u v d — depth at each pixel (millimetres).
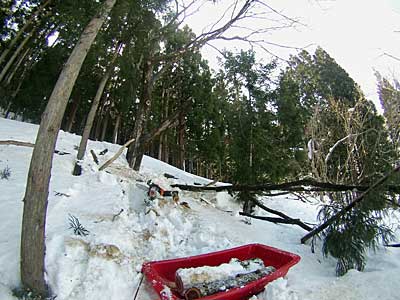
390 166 5043
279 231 5762
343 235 3982
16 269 2557
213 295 2652
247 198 7402
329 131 9438
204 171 21750
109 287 2709
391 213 4680
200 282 2926
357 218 3977
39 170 2443
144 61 8836
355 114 9367
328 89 12398
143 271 2998
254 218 6633
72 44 13047
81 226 3445
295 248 4742
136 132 8430
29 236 2375
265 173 8156
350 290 3242
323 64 14406
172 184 7793
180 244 4184
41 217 2439
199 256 3484
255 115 8633
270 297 2896
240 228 5348
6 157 5656
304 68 10523
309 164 8844
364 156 7238
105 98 17328
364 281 3396
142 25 8445
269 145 8492
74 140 9695
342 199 5297
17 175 4785
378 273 3547
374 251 4172
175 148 20141
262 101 8773
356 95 12273
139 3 7926
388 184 4039
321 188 5324
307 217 8891
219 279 3039
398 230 5258
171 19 8422
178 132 19625
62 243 2957
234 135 8672
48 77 14562
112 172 6742
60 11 9664
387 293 3107
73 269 2730
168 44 10234
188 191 7453
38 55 14945
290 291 3031
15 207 3674
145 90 8719
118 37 9117
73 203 4289
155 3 7969
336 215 4238
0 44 13195
